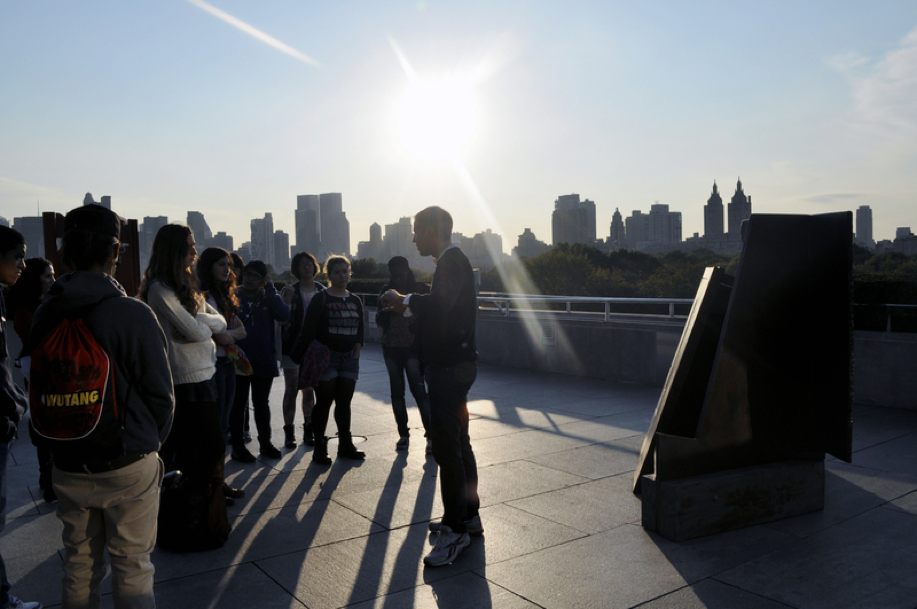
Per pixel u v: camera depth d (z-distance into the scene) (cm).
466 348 349
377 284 2717
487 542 362
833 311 388
